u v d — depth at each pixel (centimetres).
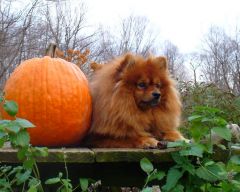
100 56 486
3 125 68
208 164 78
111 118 97
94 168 89
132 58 101
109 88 100
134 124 97
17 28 335
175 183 77
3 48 313
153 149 87
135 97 99
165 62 106
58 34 401
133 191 105
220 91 180
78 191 88
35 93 97
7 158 82
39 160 81
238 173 78
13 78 100
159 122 102
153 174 79
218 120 80
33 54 362
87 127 102
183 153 78
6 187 75
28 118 96
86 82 105
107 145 97
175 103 106
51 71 99
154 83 102
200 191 82
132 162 88
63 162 84
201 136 83
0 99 75
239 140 88
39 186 75
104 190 98
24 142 69
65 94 98
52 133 97
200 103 169
